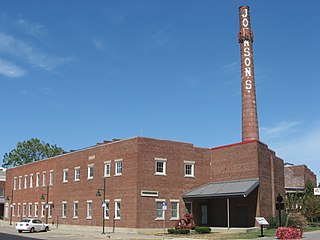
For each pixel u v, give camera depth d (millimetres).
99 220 47562
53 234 43406
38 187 63562
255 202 43156
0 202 92250
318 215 48719
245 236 34688
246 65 62781
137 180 42875
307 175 68750
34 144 106188
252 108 61125
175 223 44875
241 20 65000
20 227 46938
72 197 53750
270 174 46688
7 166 103438
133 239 34781
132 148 44219
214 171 48938
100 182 48438
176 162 46438
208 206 48156
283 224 41938
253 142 44844
